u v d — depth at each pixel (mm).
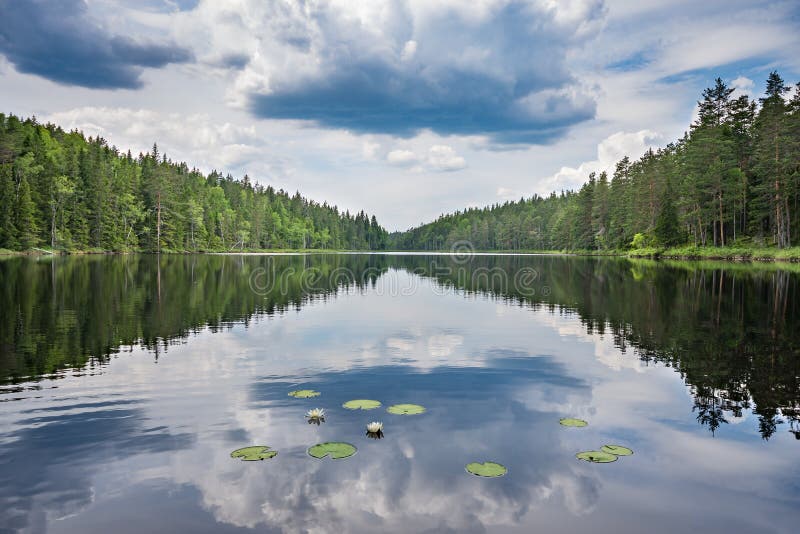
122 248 90312
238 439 6844
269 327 16234
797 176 56125
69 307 20031
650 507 5164
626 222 93062
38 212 76000
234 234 133375
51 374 10156
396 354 12273
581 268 54062
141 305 20953
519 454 6406
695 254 66500
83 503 5168
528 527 4762
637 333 15289
